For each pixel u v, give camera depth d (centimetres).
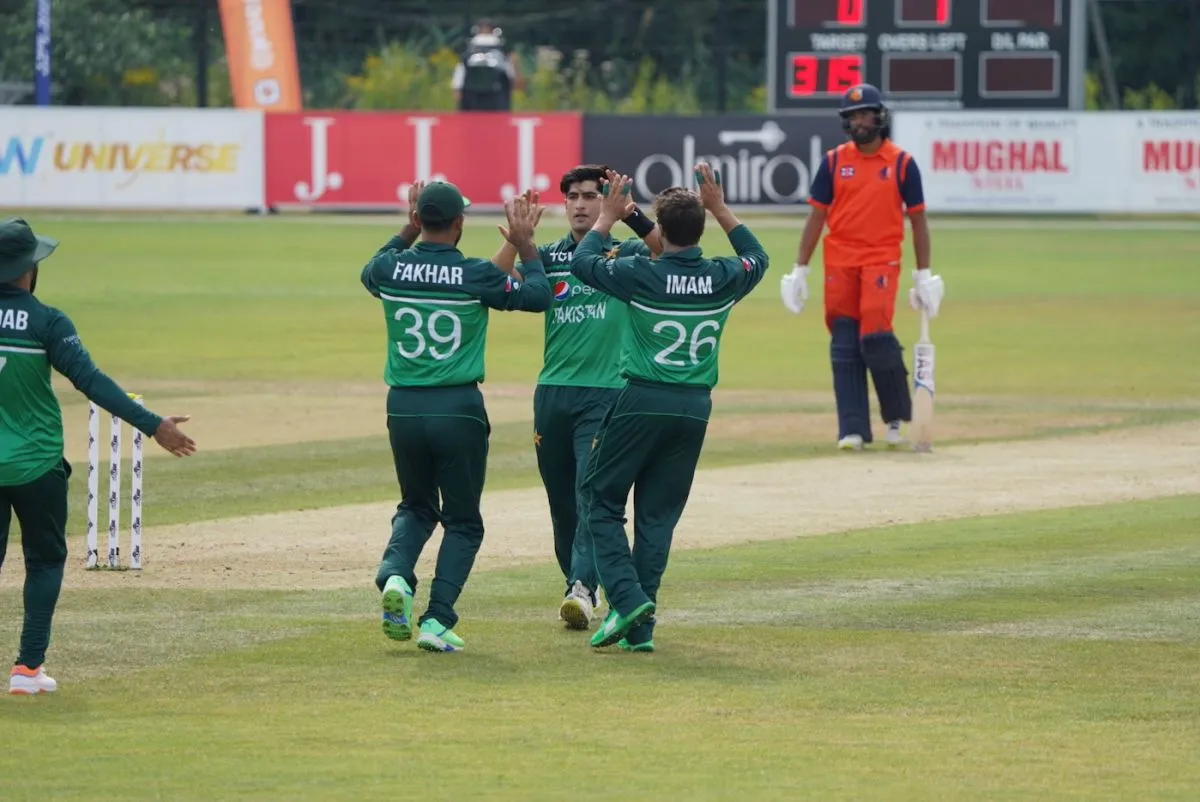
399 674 2823
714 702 2656
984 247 12225
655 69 19238
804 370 7212
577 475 3259
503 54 15525
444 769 2305
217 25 19075
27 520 2673
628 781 2253
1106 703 2653
